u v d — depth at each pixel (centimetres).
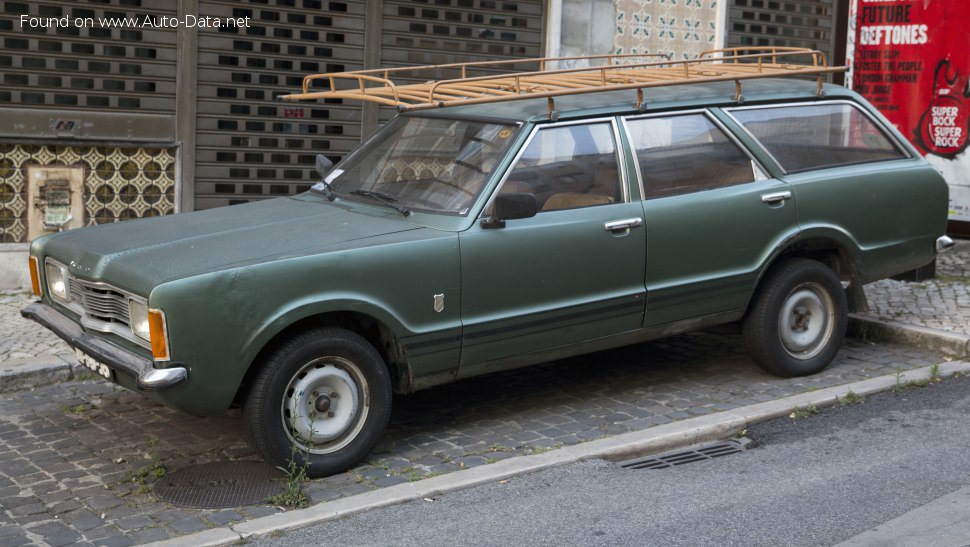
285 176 977
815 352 665
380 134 649
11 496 488
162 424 589
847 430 565
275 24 950
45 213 889
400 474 513
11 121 856
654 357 720
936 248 708
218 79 934
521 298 553
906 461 514
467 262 533
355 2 981
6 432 576
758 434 564
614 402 621
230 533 439
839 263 682
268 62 953
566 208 570
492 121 586
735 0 1193
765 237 630
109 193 910
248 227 551
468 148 579
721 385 651
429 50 1026
